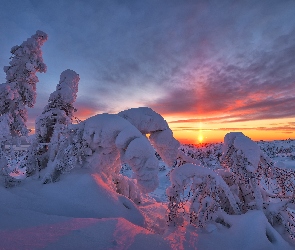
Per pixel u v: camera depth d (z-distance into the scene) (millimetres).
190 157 7367
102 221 3982
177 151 7469
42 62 10781
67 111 8945
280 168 5930
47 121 8570
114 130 6512
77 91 9367
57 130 7461
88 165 6992
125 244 3201
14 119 10125
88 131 6621
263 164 5969
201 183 5766
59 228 3449
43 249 2703
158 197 13281
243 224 4973
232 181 6812
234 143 6066
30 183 6441
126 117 7293
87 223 3793
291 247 4719
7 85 9680
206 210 5469
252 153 5789
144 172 5918
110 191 6145
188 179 5844
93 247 2920
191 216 5707
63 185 5953
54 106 8758
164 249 3471
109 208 5461
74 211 5129
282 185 5883
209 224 5258
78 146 6750
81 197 5551
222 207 6336
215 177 5746
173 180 5895
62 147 6766
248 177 5852
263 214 5195
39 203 5133
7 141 6566
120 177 8211
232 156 6137
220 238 4746
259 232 4691
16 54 10492
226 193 5816
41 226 3471
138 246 3264
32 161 8055
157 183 6035
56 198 5469
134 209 5984
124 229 3764
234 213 6172
